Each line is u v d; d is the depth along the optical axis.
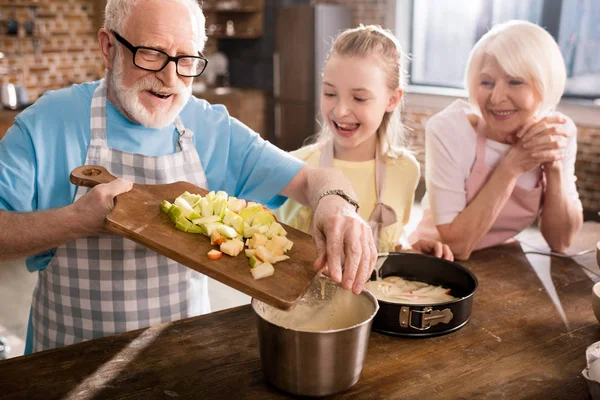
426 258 1.46
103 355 1.16
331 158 1.86
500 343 1.24
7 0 4.49
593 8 4.48
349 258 1.08
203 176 1.50
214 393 1.05
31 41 4.86
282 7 5.67
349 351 1.00
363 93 1.66
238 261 1.08
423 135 5.52
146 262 1.39
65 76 5.19
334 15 5.57
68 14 5.10
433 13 5.56
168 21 1.25
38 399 1.01
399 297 1.36
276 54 5.86
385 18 5.66
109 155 1.38
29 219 1.14
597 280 1.61
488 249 1.85
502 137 1.93
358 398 1.04
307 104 5.72
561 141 1.75
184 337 1.24
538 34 1.74
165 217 1.18
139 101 1.30
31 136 1.31
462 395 1.06
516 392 1.07
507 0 5.02
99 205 1.16
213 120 1.54
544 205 1.91
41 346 1.47
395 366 1.15
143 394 1.04
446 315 1.24
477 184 1.94
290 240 1.19
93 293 1.38
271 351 1.02
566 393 1.08
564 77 1.80
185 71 1.31
